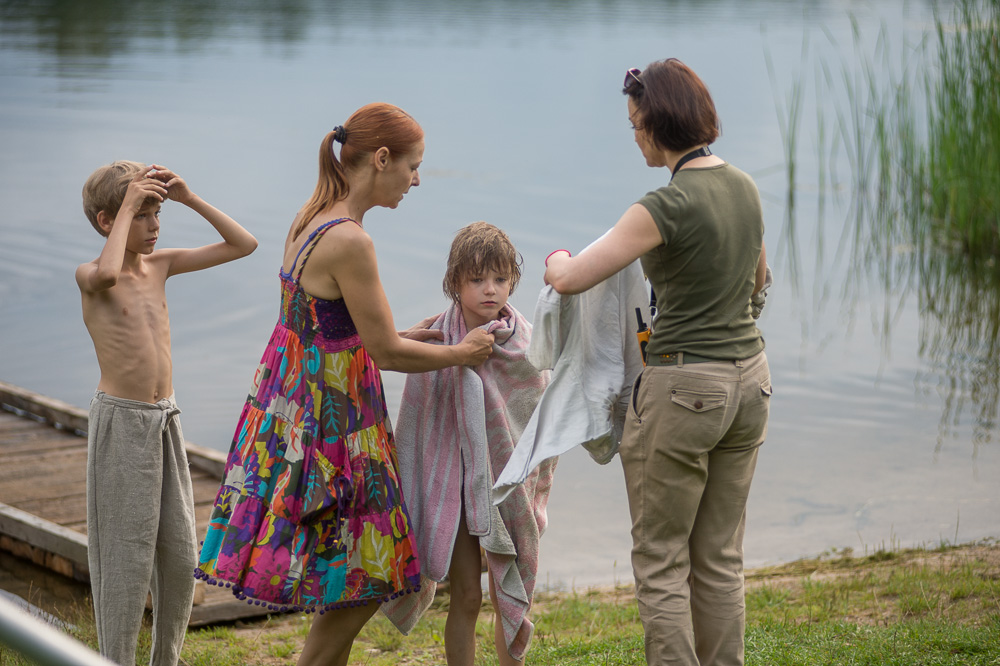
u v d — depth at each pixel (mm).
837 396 10117
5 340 11188
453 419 3996
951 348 11398
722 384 3504
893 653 4438
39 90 26438
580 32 43125
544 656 4805
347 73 30828
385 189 3797
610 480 8219
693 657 3559
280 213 15984
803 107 25734
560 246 14352
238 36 39969
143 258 4086
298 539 3592
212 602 5457
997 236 13789
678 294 3523
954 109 14062
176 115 23828
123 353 3869
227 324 11688
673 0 61781
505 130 23359
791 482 8133
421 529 3934
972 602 5309
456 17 49938
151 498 3891
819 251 14711
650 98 3590
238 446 3764
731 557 3762
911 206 14938
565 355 3785
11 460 7391
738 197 3568
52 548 5965
